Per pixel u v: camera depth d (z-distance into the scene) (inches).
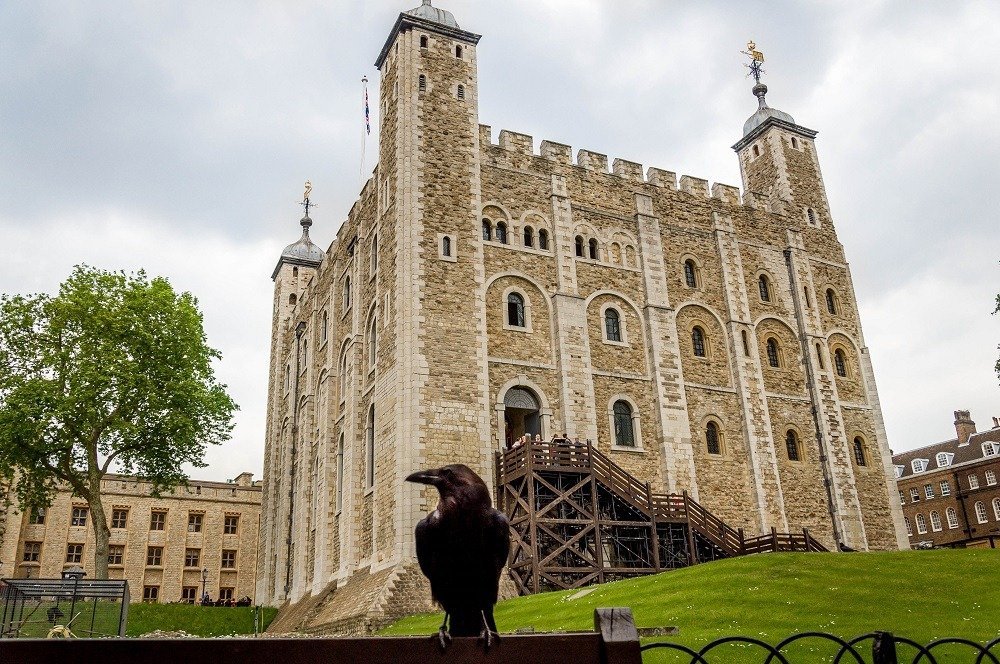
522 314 1293.1
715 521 1126.4
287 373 2094.0
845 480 1456.7
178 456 1261.1
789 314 1558.8
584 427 1251.8
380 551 1152.2
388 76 1408.7
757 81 1818.4
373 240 1400.1
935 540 2787.9
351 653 160.4
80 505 2071.9
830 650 547.5
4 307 1199.6
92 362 1179.9
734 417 1408.7
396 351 1173.1
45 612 797.2
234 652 153.7
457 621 234.8
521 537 1050.7
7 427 1116.5
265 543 1958.7
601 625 175.6
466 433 1159.0
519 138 1395.2
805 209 1680.6
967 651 541.3
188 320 1289.4
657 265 1428.4
